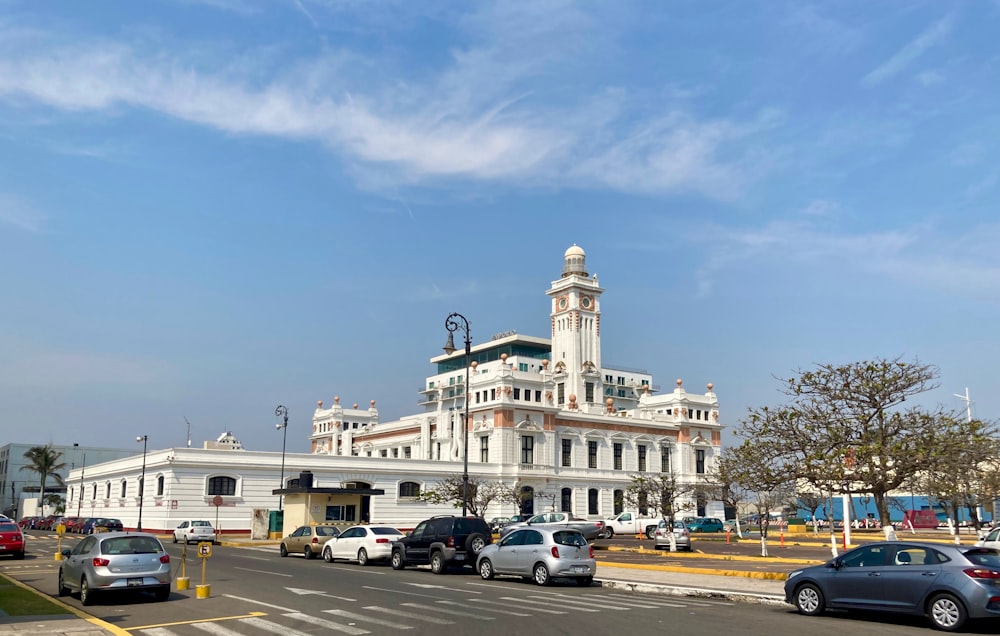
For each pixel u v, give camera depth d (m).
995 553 16.72
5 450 138.00
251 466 64.62
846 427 25.44
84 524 64.75
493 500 72.44
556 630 15.67
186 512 61.44
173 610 18.84
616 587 25.30
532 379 80.88
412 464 71.75
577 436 82.56
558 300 95.31
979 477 33.97
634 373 110.69
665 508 68.12
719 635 15.20
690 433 91.19
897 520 84.62
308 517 50.97
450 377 100.19
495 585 25.11
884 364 25.34
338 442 108.81
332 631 15.66
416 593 22.38
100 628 15.80
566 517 54.19
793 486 31.59
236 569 31.20
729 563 34.66
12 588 22.39
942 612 16.06
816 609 18.17
